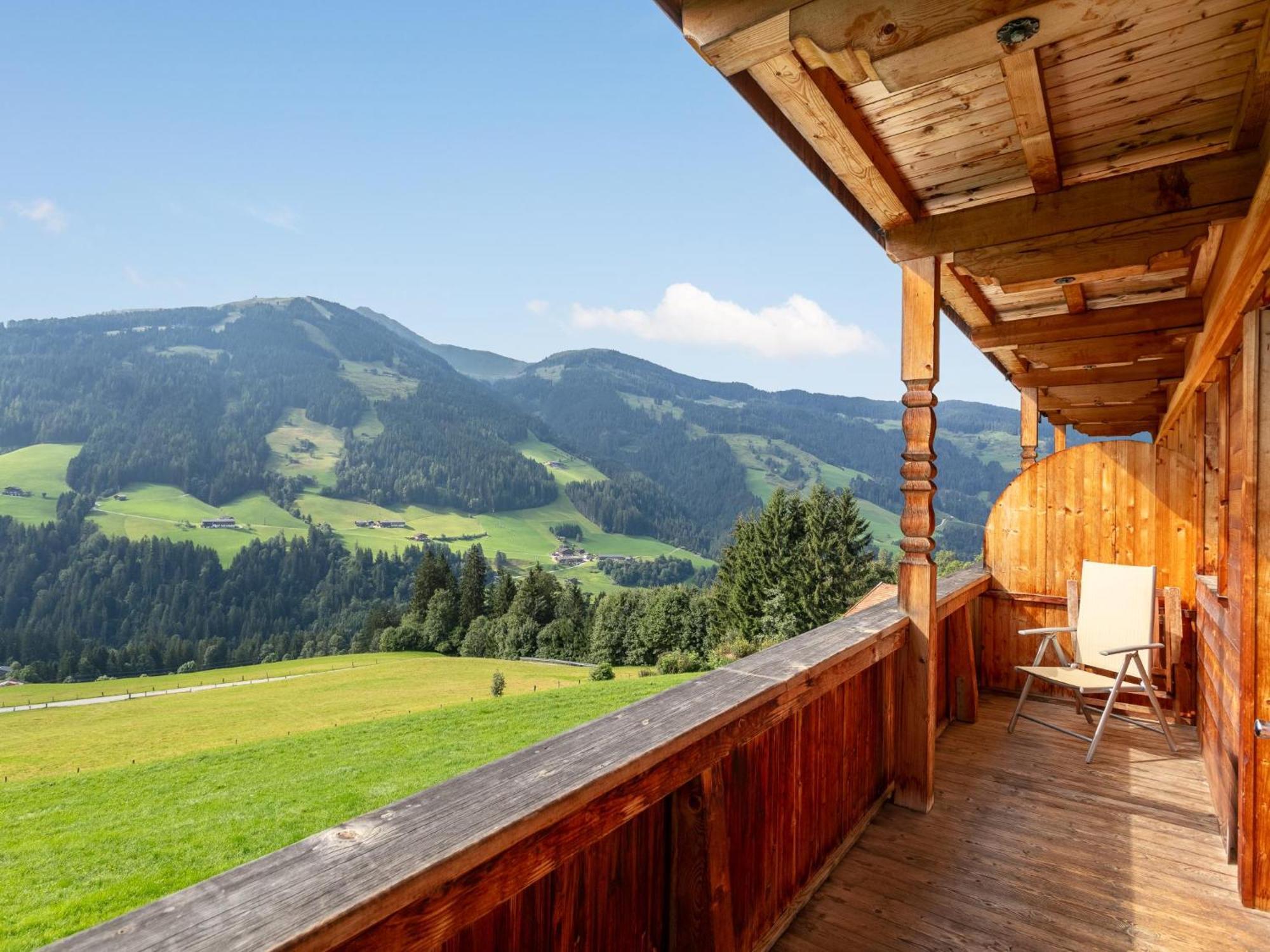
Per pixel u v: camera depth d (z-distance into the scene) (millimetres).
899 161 2408
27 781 14750
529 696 22453
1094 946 2029
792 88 1780
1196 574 4191
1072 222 2424
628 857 1491
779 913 2080
